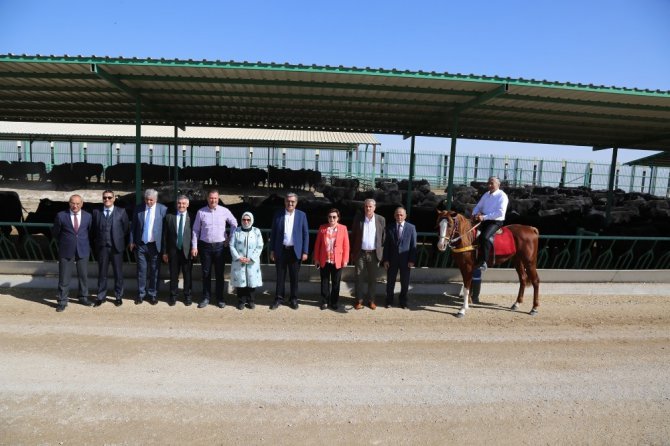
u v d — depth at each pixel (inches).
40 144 1258.6
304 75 301.4
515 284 360.8
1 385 188.4
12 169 1115.3
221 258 298.0
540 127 451.5
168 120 497.7
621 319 305.0
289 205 295.0
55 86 350.6
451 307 320.2
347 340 250.7
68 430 160.7
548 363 230.2
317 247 303.4
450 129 490.9
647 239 393.7
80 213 286.4
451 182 377.7
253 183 1129.4
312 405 182.5
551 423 176.9
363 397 190.2
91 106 433.7
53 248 403.2
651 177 1331.2
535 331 276.8
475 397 193.9
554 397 196.4
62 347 226.8
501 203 297.7
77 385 190.5
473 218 305.7
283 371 210.2
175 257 296.2
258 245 294.2
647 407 191.2
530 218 489.7
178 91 354.6
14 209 500.1
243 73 301.3
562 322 295.6
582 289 365.1
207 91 354.0
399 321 286.5
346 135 1216.2
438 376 211.6
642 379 216.2
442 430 169.8
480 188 1024.2
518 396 196.1
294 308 303.9
